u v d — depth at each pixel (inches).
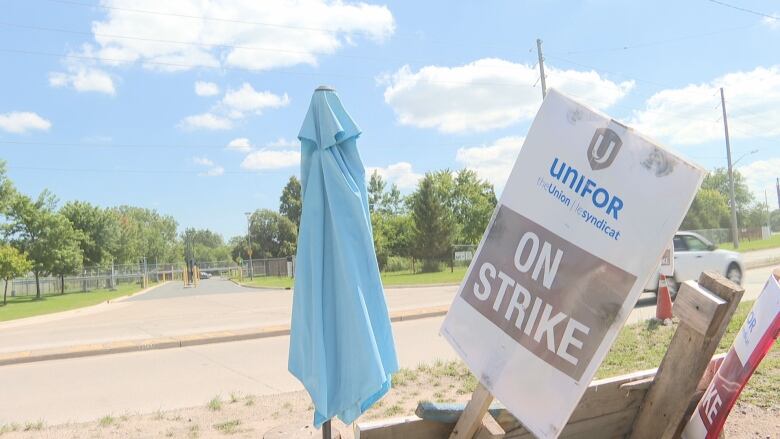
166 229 5846.5
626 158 85.8
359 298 116.3
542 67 1240.2
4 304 1280.8
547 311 93.0
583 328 87.8
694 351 112.2
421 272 1744.6
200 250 5231.3
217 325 551.5
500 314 100.4
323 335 118.3
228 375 309.4
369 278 122.2
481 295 104.3
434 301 700.7
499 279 101.4
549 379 91.2
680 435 131.3
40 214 1674.5
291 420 200.4
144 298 1236.5
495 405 115.3
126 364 363.6
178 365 349.7
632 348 291.6
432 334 429.4
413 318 536.4
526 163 100.0
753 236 2507.4
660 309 381.7
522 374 95.1
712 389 120.0
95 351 406.3
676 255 559.8
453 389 232.4
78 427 202.1
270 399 235.0
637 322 388.5
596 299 87.0
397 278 1414.9
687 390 114.0
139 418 211.2
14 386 310.5
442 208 1782.7
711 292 109.8
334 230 120.5
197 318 641.0
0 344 494.0
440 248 1758.1
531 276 96.3
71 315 839.7
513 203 101.2
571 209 92.0
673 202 80.1
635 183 84.4
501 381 98.1
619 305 84.0
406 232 2208.4
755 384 197.8
